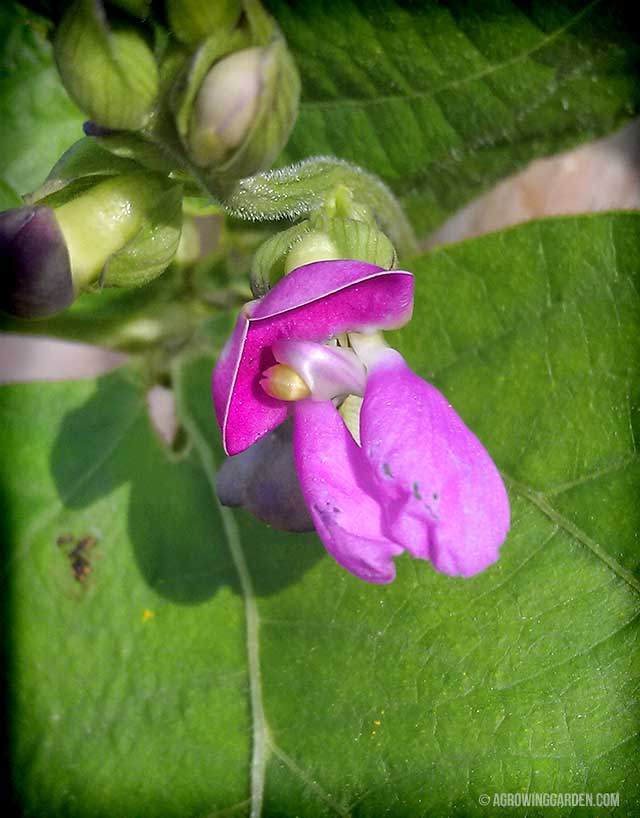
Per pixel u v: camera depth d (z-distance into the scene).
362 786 0.09
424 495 0.07
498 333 0.09
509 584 0.09
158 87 0.07
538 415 0.09
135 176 0.08
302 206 0.09
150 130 0.07
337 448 0.07
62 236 0.08
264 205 0.09
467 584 0.09
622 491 0.09
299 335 0.07
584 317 0.09
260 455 0.08
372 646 0.09
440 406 0.07
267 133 0.07
